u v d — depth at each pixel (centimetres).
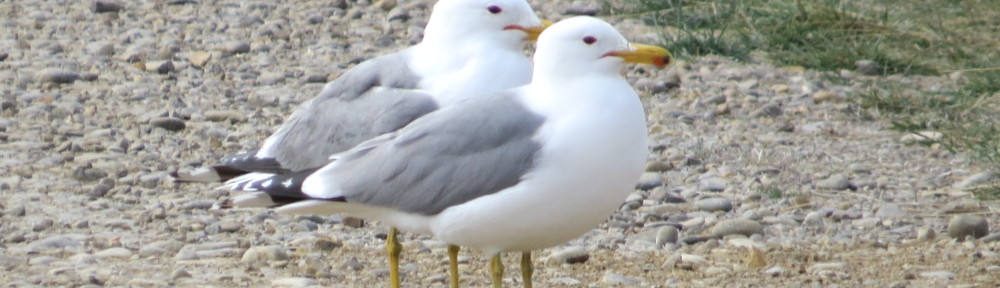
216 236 1132
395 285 982
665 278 1044
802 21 1972
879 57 1853
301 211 912
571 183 852
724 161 1432
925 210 1263
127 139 1448
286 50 1906
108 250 1068
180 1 2159
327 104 1066
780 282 1031
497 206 859
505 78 1041
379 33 2020
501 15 1054
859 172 1401
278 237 1135
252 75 1759
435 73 1052
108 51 1845
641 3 2128
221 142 1450
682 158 1425
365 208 899
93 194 1240
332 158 916
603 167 852
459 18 1054
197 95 1655
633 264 1086
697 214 1241
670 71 1838
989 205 1273
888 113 1645
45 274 997
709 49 1928
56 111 1534
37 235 1112
